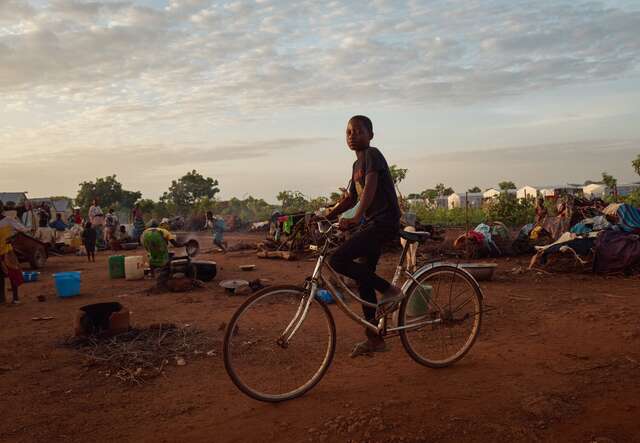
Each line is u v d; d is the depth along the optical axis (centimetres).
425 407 334
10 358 483
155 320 634
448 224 2589
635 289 768
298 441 296
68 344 520
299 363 421
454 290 436
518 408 328
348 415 325
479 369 411
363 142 386
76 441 308
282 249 1457
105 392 389
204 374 420
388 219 384
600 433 291
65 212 3634
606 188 4131
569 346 470
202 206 4053
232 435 309
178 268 898
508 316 599
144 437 311
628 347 461
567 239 967
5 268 775
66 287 831
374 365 430
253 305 368
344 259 381
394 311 405
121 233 2189
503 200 2436
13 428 328
